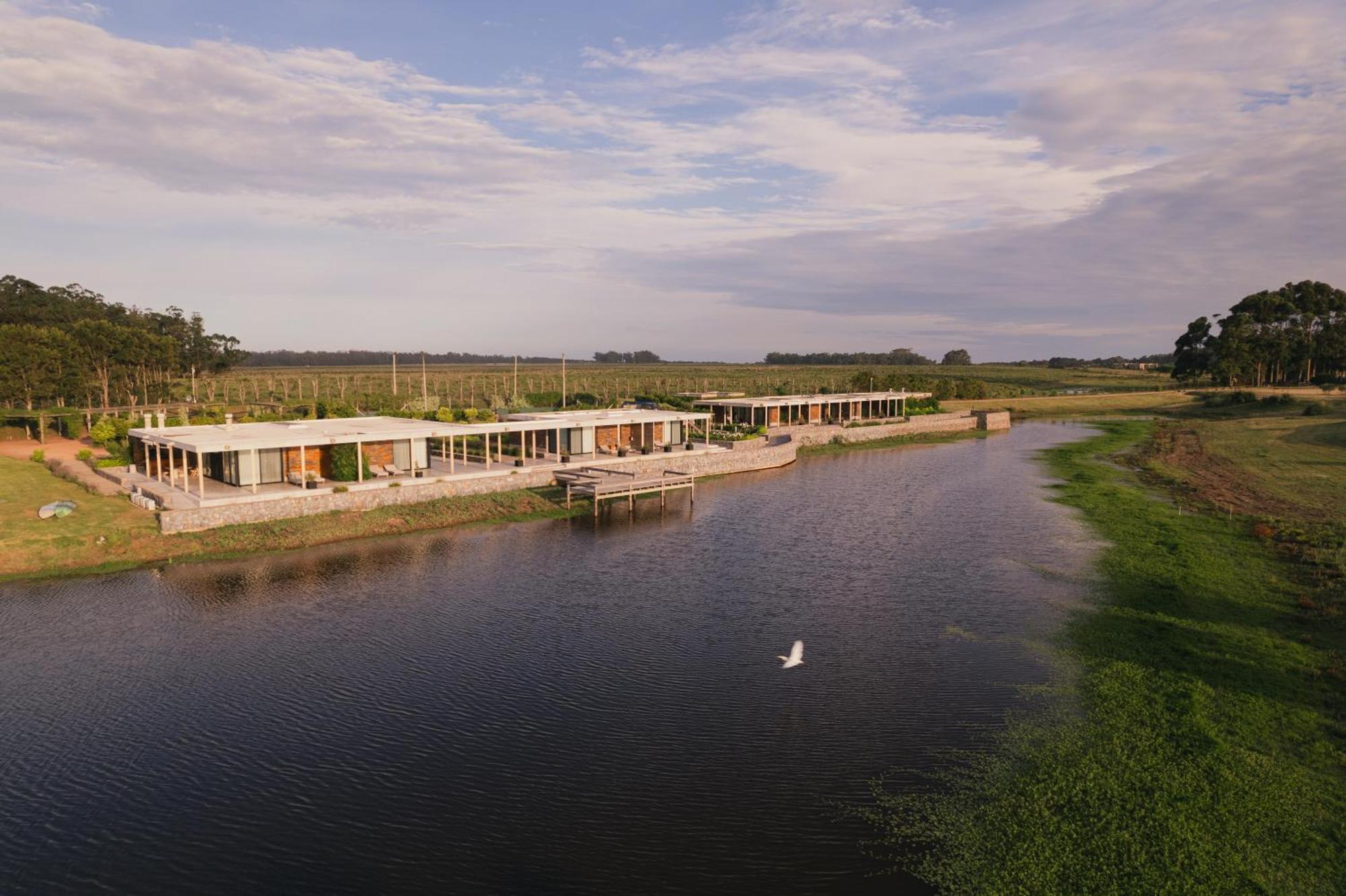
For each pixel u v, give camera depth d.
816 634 26.78
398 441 46.69
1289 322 137.25
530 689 22.69
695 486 54.88
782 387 137.88
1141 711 20.09
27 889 14.54
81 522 34.75
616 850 15.41
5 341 64.81
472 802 17.12
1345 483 50.44
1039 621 27.34
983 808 16.39
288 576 32.75
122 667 23.97
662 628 27.41
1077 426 100.69
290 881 14.73
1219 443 72.94
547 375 192.12
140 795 17.53
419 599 30.39
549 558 36.34
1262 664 22.59
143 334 84.19
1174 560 33.72
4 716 20.95
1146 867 14.20
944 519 44.50
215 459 42.91
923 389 126.69
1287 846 14.55
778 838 15.66
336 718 20.95
